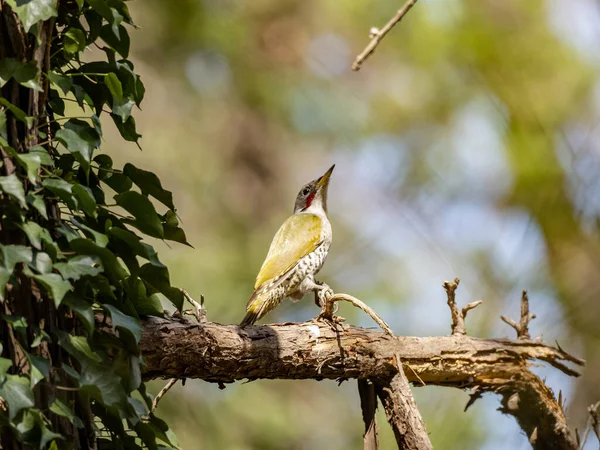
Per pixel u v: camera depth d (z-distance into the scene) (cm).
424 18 1488
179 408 1259
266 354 639
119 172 552
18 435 465
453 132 1552
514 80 1507
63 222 520
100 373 502
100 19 550
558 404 776
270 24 1612
